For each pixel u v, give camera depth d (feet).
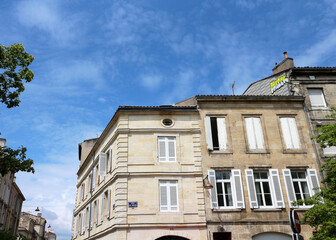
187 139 61.57
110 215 59.67
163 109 62.95
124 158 58.75
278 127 64.49
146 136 60.90
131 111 62.28
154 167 58.49
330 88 69.62
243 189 58.80
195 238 54.19
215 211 56.39
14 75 41.70
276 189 59.06
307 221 52.70
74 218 102.68
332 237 42.75
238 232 55.26
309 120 65.77
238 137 62.80
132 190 56.54
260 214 57.06
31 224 177.47
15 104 42.24
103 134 73.05
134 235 53.57
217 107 64.90
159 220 54.70
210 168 59.62
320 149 63.21
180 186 57.62
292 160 61.98
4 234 38.29
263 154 61.82
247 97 65.36
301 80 69.82
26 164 40.52
